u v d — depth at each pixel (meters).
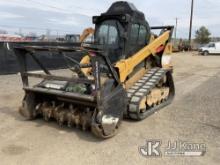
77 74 5.79
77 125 5.73
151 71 7.69
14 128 5.92
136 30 6.81
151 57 7.71
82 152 4.80
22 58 6.15
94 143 5.18
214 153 4.82
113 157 4.62
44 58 14.44
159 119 6.68
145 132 5.79
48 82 6.16
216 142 5.28
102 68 5.66
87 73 6.20
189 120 6.60
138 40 7.00
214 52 33.66
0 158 4.55
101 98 5.16
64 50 5.25
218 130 5.92
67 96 5.47
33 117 6.43
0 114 6.95
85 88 5.47
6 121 6.39
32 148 4.94
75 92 5.56
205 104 8.16
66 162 4.43
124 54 6.42
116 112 5.55
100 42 6.71
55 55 14.93
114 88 5.56
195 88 10.83
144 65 7.57
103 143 5.19
